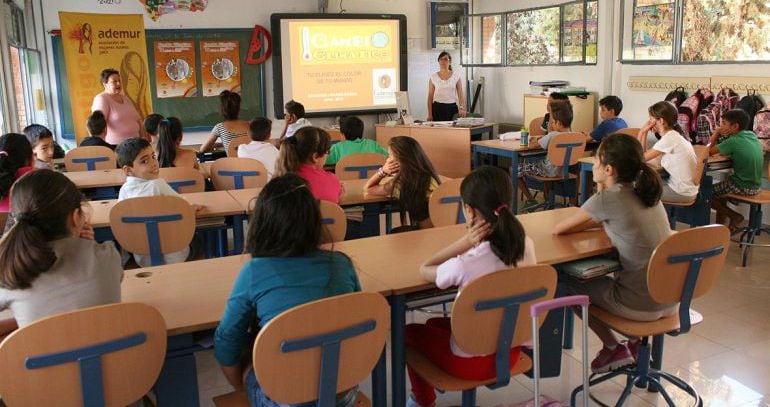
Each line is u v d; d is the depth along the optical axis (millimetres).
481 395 2863
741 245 5051
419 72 8992
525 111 7820
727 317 3699
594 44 7125
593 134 6059
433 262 2270
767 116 5250
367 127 8844
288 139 3539
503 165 7441
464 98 8961
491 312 2006
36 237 1666
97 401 1657
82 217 1836
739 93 5602
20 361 1536
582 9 7184
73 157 5086
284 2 8094
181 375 1940
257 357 1634
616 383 2967
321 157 3598
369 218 3818
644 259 2467
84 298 1750
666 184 4816
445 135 7148
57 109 7316
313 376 1732
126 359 1672
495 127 8727
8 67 5723
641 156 2545
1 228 3029
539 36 7887
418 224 3592
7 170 3193
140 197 3012
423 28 8914
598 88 7148
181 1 7605
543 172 5945
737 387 2918
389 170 3648
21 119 6406
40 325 1530
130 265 3330
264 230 1758
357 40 8438
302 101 8266
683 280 2395
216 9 7777
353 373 1802
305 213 1761
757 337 3436
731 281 4285
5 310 1887
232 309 1771
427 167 3576
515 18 8227
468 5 9000
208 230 3643
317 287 1759
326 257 1812
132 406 2021
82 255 1771
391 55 8672
